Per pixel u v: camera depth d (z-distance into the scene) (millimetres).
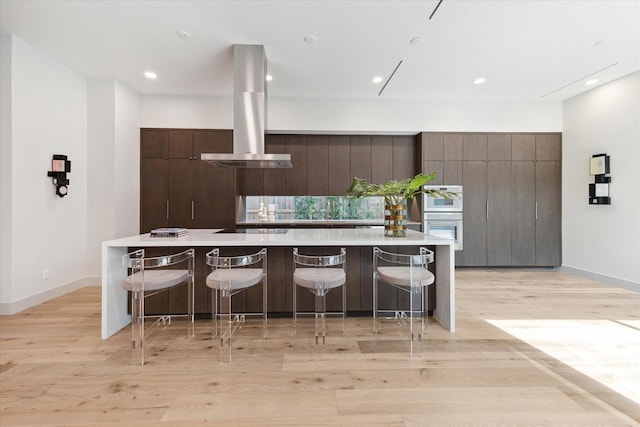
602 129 4387
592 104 4539
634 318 2986
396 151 5285
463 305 3369
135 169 4633
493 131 5082
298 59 3576
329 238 2771
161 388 1843
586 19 2791
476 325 2816
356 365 2109
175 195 4789
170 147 4781
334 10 2658
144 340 2506
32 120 3322
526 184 5105
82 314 3064
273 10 2658
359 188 3004
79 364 2115
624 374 2010
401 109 5027
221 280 2240
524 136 5086
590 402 1723
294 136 5195
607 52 3420
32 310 3172
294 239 2674
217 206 4824
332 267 2955
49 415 1606
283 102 4918
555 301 3512
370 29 2955
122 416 1602
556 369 2068
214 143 4820
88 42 3211
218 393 1796
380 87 4488
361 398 1751
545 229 5094
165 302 2895
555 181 5086
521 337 2562
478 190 5082
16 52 3135
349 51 3389
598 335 2604
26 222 3258
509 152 5090
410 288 2410
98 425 1539
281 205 5520
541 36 3084
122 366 2090
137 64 3725
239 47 3236
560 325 2818
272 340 2502
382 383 1897
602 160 4309
